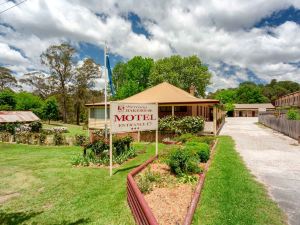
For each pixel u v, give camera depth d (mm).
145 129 9648
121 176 8320
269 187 6723
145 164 8289
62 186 7543
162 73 50250
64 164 10672
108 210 5582
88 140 17094
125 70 61438
